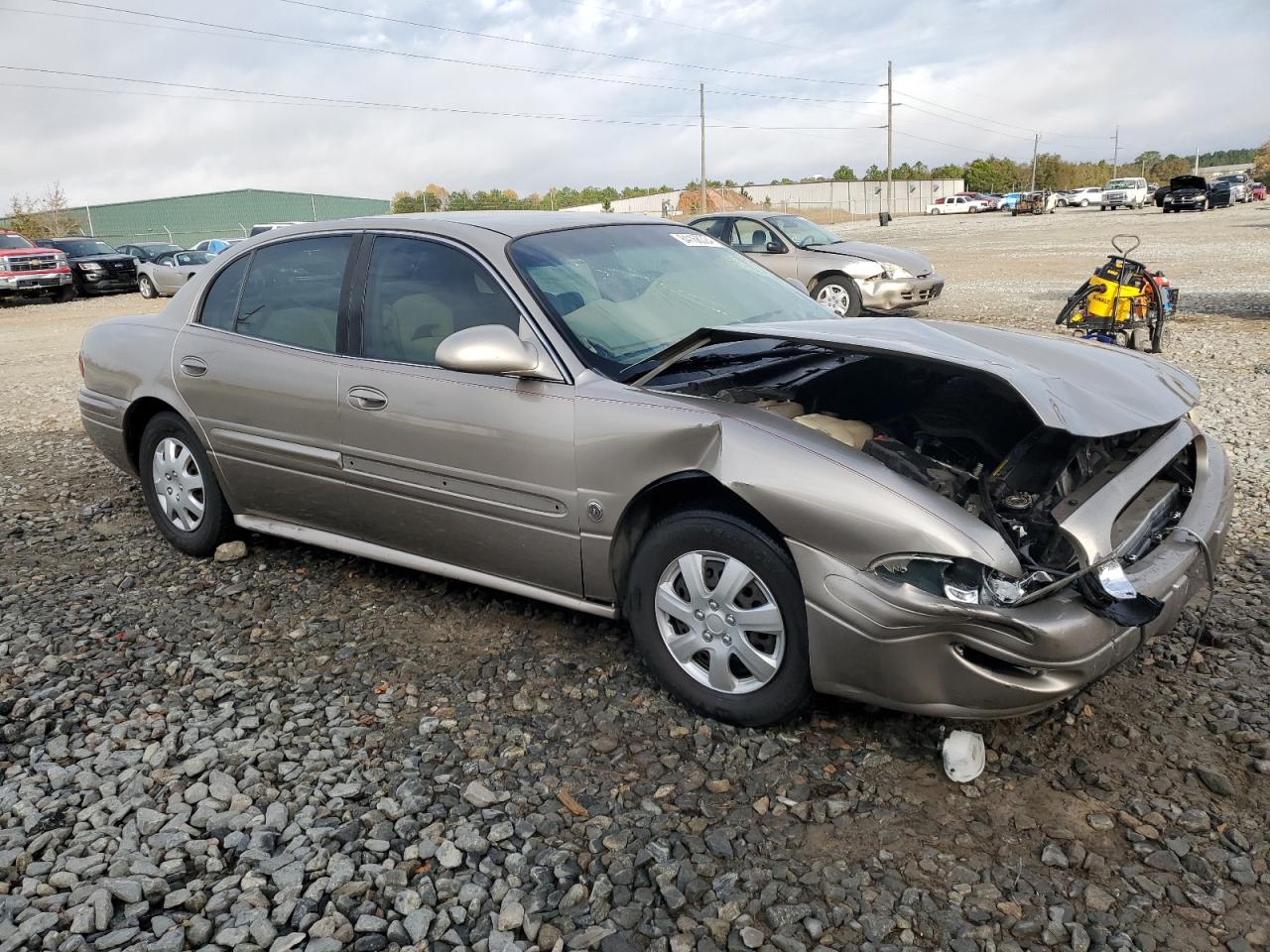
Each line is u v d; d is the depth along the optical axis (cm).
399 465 369
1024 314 1209
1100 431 263
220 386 426
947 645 260
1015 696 258
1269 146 9412
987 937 222
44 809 278
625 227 420
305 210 6875
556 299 347
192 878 249
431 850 256
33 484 628
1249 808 262
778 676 293
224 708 331
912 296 1214
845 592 268
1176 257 1983
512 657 361
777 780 280
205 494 455
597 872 246
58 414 883
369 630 389
